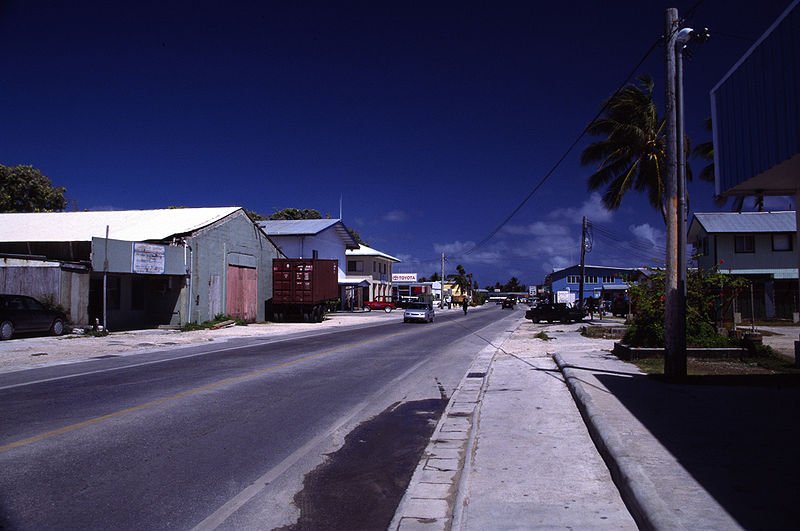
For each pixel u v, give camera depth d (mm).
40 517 5020
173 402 10094
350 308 63688
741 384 10898
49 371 14070
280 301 38500
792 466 5660
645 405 8812
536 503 5223
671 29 11828
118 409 9445
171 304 29047
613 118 28359
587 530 4586
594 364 14281
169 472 6312
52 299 23703
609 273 87375
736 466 5684
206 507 5332
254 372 14023
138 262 25875
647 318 16172
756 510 4516
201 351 19219
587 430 8000
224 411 9445
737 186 9406
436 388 12242
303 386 12156
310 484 6047
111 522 4945
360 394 11375
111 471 6297
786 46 7664
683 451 6223
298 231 52750
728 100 9562
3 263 24062
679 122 11750
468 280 123625
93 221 32844
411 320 40094
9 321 21078
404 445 7645
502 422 8609
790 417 7930
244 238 35688
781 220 36812
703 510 4523
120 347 20188
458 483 6062
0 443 7309
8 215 34219
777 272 35906
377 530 4875
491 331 31938
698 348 14992
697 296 16016
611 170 29172
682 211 11625
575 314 41281
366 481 6176
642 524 4527
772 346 18688
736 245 36375
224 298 33125
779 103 7883
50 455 6832
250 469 6488
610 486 5672
